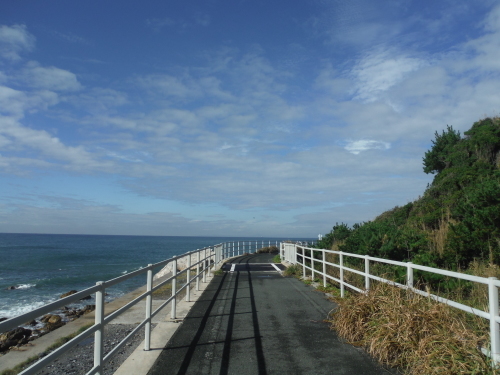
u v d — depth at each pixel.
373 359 5.35
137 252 72.06
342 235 21.75
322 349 5.81
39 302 20.38
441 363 4.40
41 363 2.90
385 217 24.31
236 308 8.94
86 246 97.38
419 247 12.35
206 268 14.24
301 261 18.91
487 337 4.54
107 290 20.62
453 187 18.41
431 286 8.47
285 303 9.55
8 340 9.38
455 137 23.69
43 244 107.94
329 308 8.89
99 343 4.06
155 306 9.75
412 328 5.23
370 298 6.55
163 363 5.23
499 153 19.69
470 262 9.95
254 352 5.68
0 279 31.03
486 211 10.34
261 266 20.70
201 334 6.69
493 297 4.17
